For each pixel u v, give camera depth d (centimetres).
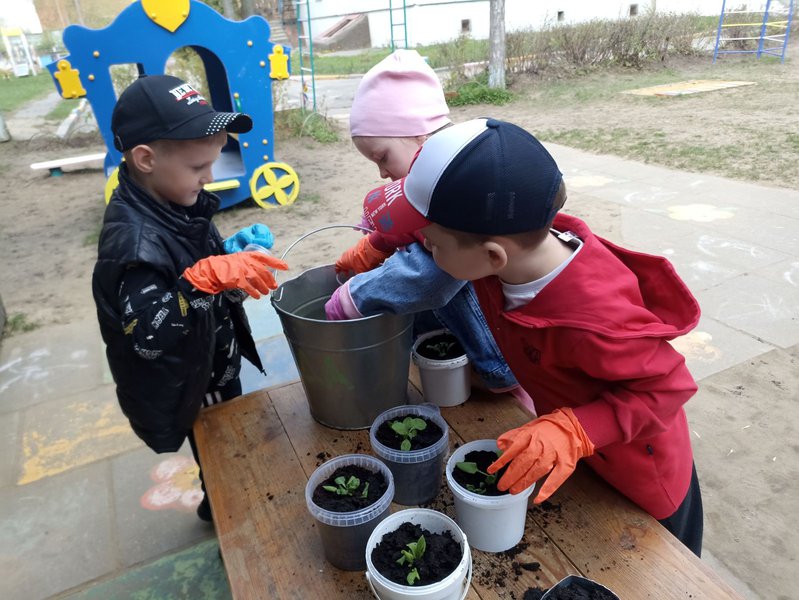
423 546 99
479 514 107
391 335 135
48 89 1606
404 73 146
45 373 330
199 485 246
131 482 250
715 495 221
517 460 98
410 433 125
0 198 686
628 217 482
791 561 195
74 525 230
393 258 129
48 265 484
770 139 685
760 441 244
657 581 104
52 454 269
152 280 136
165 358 142
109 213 140
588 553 111
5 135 973
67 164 750
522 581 106
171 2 485
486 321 136
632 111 910
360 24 2175
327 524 105
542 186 91
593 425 101
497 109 1008
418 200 93
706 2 2098
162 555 214
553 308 104
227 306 175
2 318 379
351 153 804
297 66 1728
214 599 196
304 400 164
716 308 338
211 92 634
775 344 304
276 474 136
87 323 383
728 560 196
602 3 2067
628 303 104
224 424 156
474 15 1988
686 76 1182
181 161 138
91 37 476
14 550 221
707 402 267
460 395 155
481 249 94
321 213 566
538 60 1238
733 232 438
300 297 157
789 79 1065
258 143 563
